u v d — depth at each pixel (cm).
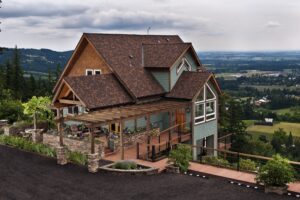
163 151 2233
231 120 4716
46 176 1833
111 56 2756
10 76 6794
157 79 2850
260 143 5475
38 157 2161
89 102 2320
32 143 2327
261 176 1575
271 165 1558
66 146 2242
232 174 1770
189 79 2814
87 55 2842
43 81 7600
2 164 2042
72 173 1872
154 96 2747
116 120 2011
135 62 2866
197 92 2675
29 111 2688
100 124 1922
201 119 2795
